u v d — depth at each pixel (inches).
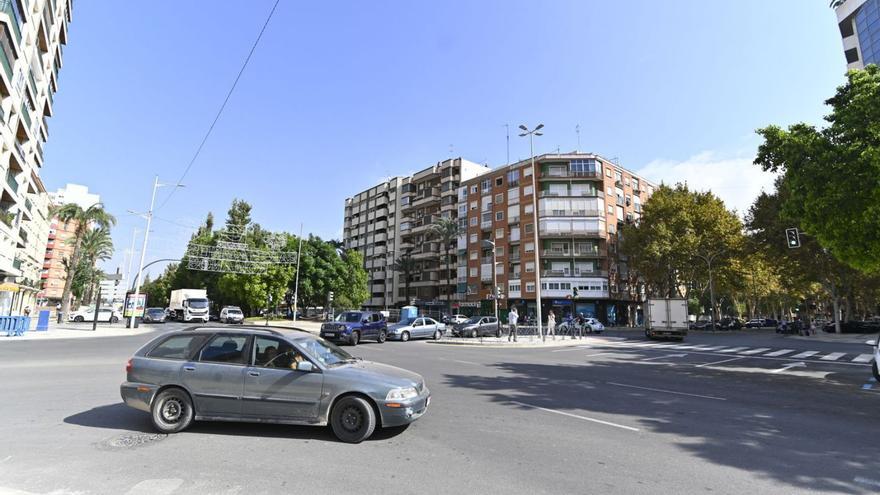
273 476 169.5
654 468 183.9
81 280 3002.0
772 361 642.2
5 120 916.0
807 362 631.8
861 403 334.3
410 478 169.0
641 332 1647.4
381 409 214.4
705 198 1796.3
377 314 955.3
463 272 2482.8
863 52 1321.4
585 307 2092.8
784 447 215.6
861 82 445.4
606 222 2148.1
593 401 324.5
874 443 224.5
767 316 3427.7
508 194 2305.6
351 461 187.8
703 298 2881.4
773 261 1565.0
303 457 192.1
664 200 1815.9
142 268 1258.0
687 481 170.1
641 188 2436.0
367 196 3531.0
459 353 706.2
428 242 2696.9
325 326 876.0
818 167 440.8
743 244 1651.1
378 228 3312.0
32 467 175.8
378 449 204.4
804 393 375.6
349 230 3750.0
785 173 498.3
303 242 2217.0
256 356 230.8
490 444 213.6
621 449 209.0
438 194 2844.5
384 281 3206.2
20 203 1175.6
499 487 161.3
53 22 1163.3
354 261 2437.3
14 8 835.4
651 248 1729.8
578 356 685.9
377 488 159.2
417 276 2849.4
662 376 470.3
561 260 2122.3
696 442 222.2
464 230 2481.5
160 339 241.9
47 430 227.8
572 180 2158.0
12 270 1209.4
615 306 2171.5
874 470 184.9
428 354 680.4
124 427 235.3
